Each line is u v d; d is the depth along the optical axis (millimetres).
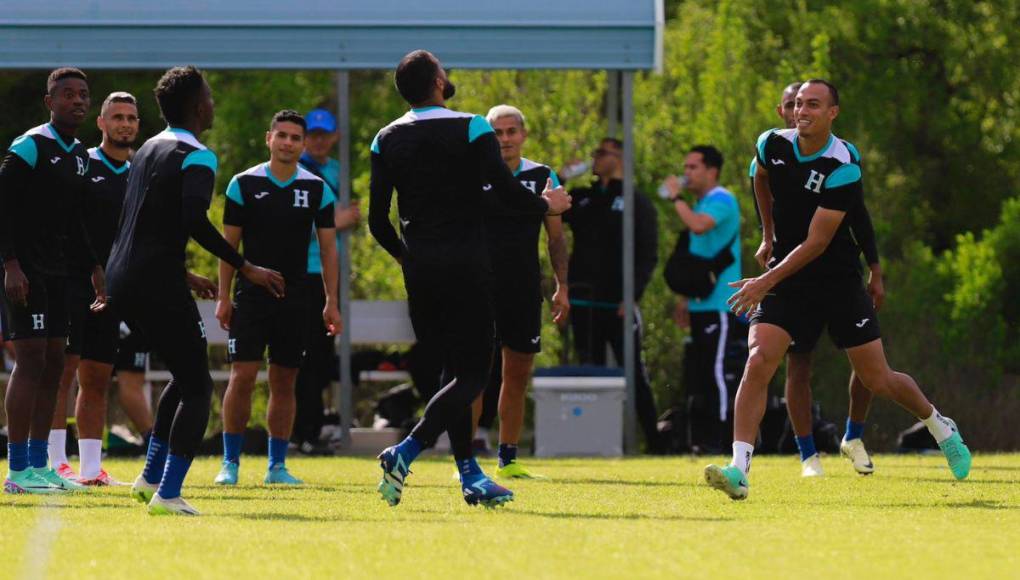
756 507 23688
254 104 84812
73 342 30625
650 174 67312
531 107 62125
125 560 16703
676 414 49062
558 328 61062
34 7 46688
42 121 79562
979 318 64812
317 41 46844
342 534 19078
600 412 45844
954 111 91688
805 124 26422
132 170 22578
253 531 19438
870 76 91375
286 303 31500
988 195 92188
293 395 31703
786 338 26391
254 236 31703
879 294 31469
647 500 25219
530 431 68062
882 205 75062
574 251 49062
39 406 27922
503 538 18656
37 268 27312
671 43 73688
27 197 27094
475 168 22578
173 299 21922
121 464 38594
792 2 90188
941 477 31281
